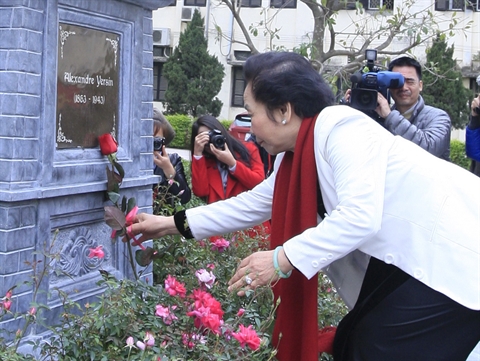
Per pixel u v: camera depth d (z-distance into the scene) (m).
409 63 3.75
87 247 2.54
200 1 19.53
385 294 2.07
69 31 2.37
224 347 2.12
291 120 2.12
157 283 3.01
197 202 4.36
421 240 1.99
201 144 3.89
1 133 2.15
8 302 2.01
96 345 2.05
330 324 2.85
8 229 2.13
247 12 17.44
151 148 2.90
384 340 2.06
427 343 2.02
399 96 3.75
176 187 3.87
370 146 1.97
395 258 2.01
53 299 2.33
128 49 2.71
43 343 2.13
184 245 3.02
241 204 2.47
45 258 2.15
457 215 1.99
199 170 3.92
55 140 2.33
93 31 2.50
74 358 2.02
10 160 2.14
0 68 2.15
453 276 1.96
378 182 1.94
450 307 1.98
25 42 2.14
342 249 1.90
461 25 16.56
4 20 2.14
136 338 2.11
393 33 6.38
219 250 3.02
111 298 2.17
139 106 2.78
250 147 4.14
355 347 2.14
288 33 16.80
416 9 13.66
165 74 18.92
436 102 15.42
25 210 2.20
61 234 2.40
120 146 2.70
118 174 2.54
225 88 19.27
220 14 18.08
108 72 2.61
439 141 3.56
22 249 2.20
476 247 1.96
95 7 2.47
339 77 6.74
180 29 19.70
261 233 3.60
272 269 2.01
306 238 1.95
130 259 2.56
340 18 14.16
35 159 2.22
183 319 2.22
